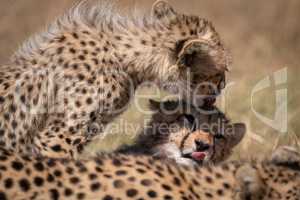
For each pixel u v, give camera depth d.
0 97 11.34
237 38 26.78
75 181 8.81
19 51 12.14
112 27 12.12
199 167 9.16
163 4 12.55
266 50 24.08
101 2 12.42
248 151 13.45
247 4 31.09
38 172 8.76
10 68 11.73
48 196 8.68
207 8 31.14
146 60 12.03
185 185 9.00
